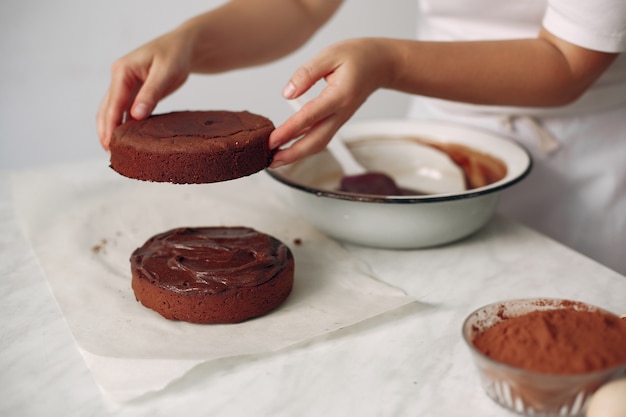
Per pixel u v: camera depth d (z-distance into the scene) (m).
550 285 0.89
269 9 1.14
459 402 0.71
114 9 1.84
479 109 1.18
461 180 1.12
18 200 1.13
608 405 0.61
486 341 0.69
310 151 0.87
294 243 1.00
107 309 0.85
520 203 1.21
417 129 1.17
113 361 0.76
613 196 1.19
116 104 0.96
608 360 0.66
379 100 2.08
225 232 0.93
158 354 0.77
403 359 0.77
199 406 0.71
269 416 0.70
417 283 0.91
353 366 0.76
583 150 1.18
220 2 1.93
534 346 0.67
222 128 0.86
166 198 1.14
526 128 1.17
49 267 0.94
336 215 0.96
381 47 0.90
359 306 0.85
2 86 1.84
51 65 1.85
